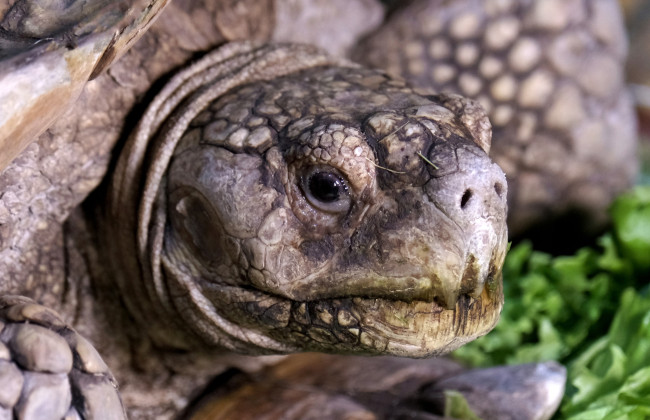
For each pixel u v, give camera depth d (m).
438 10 0.75
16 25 0.57
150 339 0.64
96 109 0.61
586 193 0.77
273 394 0.65
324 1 0.74
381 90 0.61
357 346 0.60
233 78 0.62
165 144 0.61
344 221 0.58
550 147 0.76
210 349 0.64
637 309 0.68
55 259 0.63
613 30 0.76
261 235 0.59
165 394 0.65
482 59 0.75
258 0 0.67
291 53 0.63
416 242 0.58
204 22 0.64
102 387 0.57
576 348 0.71
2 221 0.60
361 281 0.58
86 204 0.63
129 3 0.57
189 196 0.60
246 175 0.59
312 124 0.59
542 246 0.79
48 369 0.56
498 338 0.71
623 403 0.64
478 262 0.57
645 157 1.08
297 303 0.59
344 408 0.64
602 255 0.75
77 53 0.57
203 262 0.61
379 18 0.78
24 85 0.56
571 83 0.75
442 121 0.59
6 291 0.61
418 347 0.59
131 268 0.63
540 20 0.74
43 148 0.61
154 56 0.63
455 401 0.65
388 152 0.58
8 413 0.56
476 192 0.57
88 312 0.63
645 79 1.25
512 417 0.65
